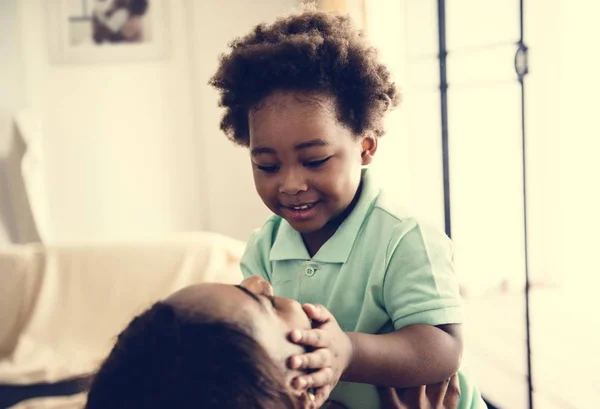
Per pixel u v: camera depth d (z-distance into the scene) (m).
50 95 2.83
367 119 0.74
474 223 1.89
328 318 0.57
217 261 2.12
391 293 0.74
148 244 2.17
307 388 0.50
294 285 0.80
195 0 2.84
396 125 1.93
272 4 2.87
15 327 2.10
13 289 2.12
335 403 0.75
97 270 2.12
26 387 1.85
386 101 0.77
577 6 1.69
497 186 1.84
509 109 1.77
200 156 2.93
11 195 2.71
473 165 1.87
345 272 0.77
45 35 2.80
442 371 0.69
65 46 2.82
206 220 2.97
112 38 2.84
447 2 1.86
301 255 0.80
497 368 1.70
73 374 1.88
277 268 0.83
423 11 1.91
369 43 0.78
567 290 1.80
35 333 2.03
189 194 2.96
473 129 1.85
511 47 1.73
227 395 0.44
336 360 0.55
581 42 1.69
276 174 0.70
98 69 2.85
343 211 0.78
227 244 2.21
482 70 1.81
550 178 1.78
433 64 1.92
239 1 2.85
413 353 0.67
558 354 1.57
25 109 2.80
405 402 0.73
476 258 1.89
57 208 2.90
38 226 2.68
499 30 1.76
